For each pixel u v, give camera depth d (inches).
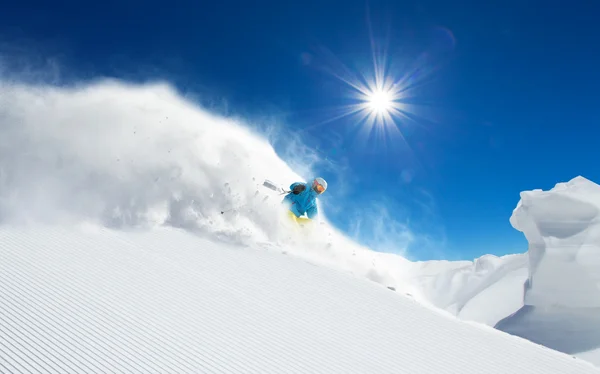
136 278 186.4
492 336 199.9
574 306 509.0
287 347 156.6
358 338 172.4
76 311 154.9
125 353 136.1
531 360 179.6
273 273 219.0
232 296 186.5
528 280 599.2
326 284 219.1
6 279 169.8
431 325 196.1
